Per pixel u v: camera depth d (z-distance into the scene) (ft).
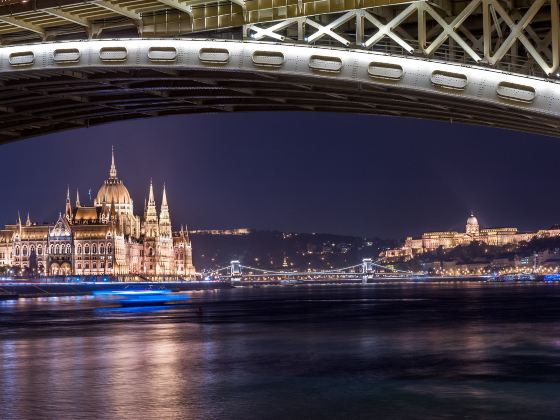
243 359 193.26
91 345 230.27
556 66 147.02
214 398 137.90
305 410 127.75
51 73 190.08
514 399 135.85
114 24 191.11
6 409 127.75
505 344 224.74
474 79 150.71
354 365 180.04
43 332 283.79
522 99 147.74
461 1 166.09
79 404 132.05
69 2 179.52
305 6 166.91
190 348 221.05
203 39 170.81
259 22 171.94
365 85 161.89
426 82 153.99
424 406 130.41
